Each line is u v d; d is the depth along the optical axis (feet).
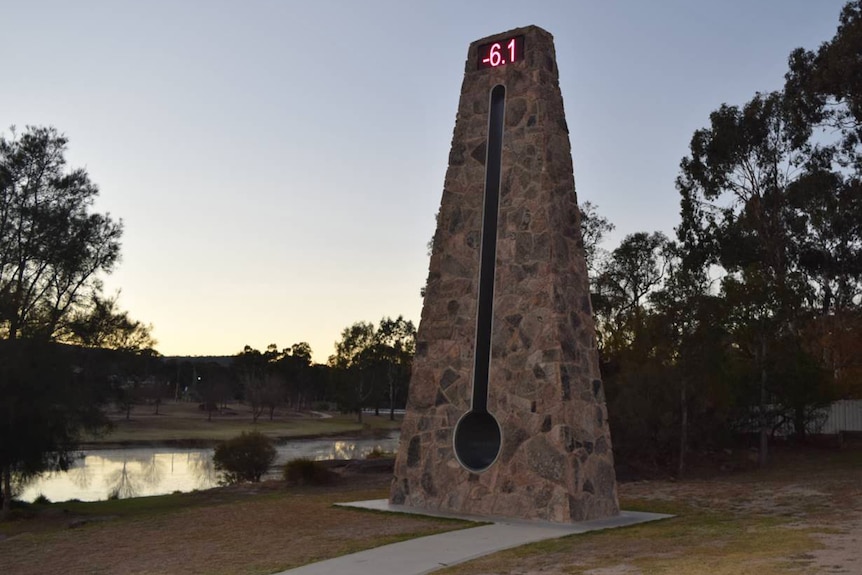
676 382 94.32
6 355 81.56
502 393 57.57
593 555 40.40
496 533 48.75
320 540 47.88
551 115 60.95
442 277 62.49
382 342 363.15
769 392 103.96
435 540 46.34
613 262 135.95
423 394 61.62
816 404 107.34
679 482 85.51
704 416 99.76
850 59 112.37
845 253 139.33
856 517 50.98
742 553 38.06
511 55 62.64
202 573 40.01
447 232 62.95
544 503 54.03
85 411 88.38
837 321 138.31
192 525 56.24
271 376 383.24
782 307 101.19
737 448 108.17
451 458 59.21
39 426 82.48
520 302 58.08
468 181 62.75
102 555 46.68
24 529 68.39
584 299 60.23
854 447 109.09
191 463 164.55
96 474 140.77
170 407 403.54
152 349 99.91
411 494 60.75
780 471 91.15
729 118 141.28
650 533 47.96
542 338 56.44
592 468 56.39
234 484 106.22
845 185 132.16
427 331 62.39
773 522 50.83
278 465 148.46
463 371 59.88
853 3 118.62
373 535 48.98
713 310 96.27
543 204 58.39
